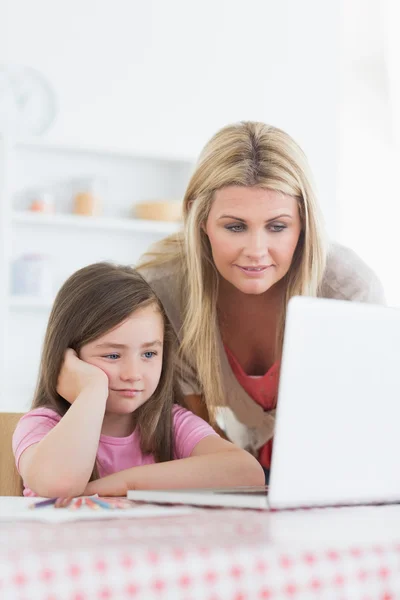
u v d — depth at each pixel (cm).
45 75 419
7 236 394
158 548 67
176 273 176
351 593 70
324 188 477
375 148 511
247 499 95
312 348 91
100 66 431
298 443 92
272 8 470
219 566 66
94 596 63
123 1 437
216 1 457
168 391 156
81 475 123
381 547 72
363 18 474
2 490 154
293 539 73
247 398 183
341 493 97
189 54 450
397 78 485
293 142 159
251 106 463
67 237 421
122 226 415
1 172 397
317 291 172
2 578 61
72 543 69
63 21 424
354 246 505
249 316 176
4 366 391
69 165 425
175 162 443
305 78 476
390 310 98
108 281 145
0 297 390
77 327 143
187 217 166
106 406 144
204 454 144
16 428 145
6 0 414
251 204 150
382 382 98
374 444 99
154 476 125
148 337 143
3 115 410
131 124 436
